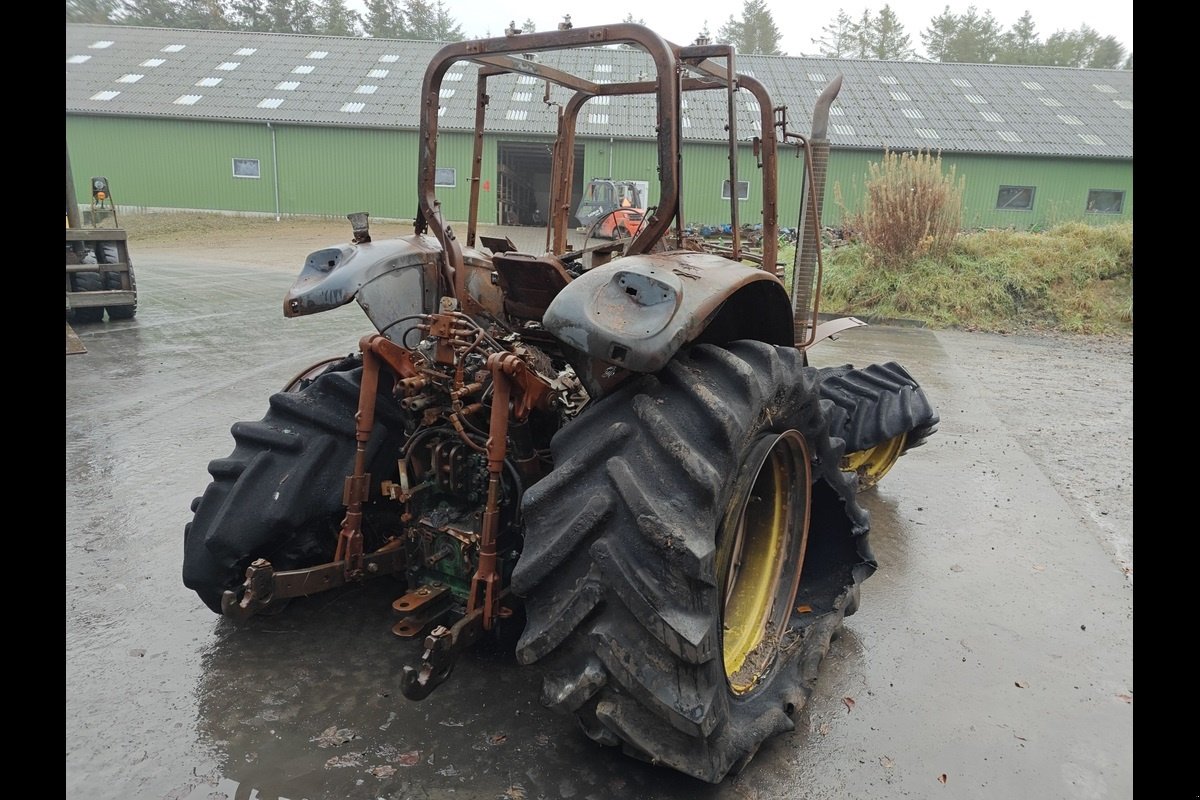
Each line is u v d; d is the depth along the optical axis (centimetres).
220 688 258
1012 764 243
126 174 2553
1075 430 631
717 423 202
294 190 2556
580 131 2303
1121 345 1104
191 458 477
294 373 699
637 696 195
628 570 192
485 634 289
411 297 283
